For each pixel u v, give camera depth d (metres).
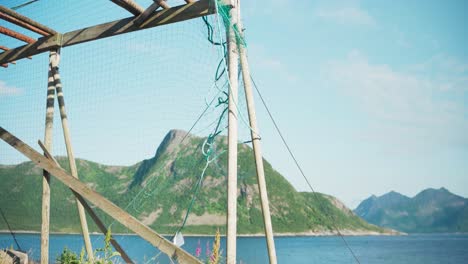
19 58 8.67
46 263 7.20
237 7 6.95
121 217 5.95
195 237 175.50
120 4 6.91
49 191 7.45
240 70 7.12
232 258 5.75
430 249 170.50
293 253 127.75
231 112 6.35
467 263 101.25
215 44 7.02
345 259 106.88
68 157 8.02
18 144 7.20
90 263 5.91
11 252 8.78
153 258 7.64
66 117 8.21
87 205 6.46
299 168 8.02
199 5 6.80
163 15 7.11
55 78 8.23
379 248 172.38
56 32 8.21
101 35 7.75
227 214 5.92
